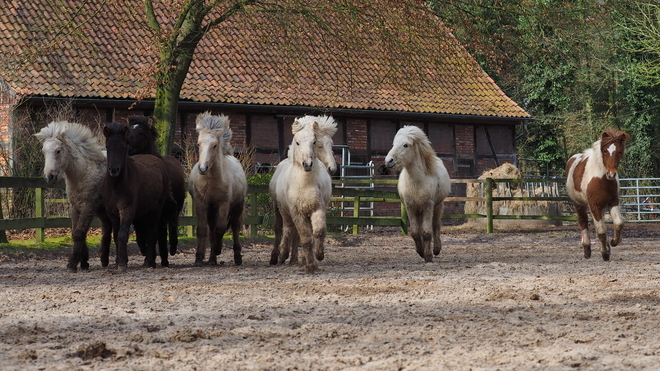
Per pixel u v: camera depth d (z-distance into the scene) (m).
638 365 4.96
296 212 10.48
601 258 12.98
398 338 5.91
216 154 11.65
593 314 6.91
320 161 10.77
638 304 7.47
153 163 11.70
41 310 7.38
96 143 11.43
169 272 10.99
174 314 7.09
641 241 18.08
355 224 20.03
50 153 10.90
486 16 20.00
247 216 17.73
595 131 38.97
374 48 21.20
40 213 14.61
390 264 12.12
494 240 19.34
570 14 21.20
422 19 18.28
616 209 12.06
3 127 19.23
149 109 23.52
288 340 5.87
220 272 10.97
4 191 17.17
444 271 10.77
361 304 7.64
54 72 21.97
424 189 12.00
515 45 20.47
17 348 5.61
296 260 12.29
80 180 11.28
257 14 18.91
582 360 5.12
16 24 22.64
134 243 15.72
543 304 7.55
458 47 20.03
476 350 5.48
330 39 18.86
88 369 4.96
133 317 6.93
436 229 13.19
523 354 5.32
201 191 11.87
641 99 37.38
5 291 8.84
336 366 5.02
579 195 12.61
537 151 39.31
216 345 5.69
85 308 7.48
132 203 10.88
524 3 19.81
